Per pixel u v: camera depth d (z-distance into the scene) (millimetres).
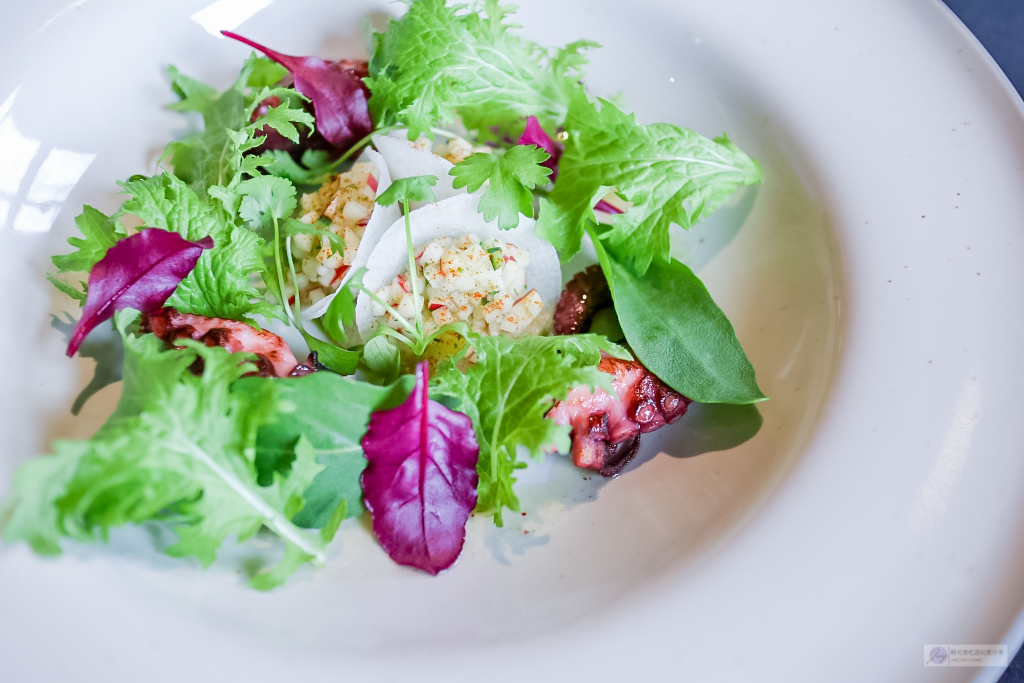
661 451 240
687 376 240
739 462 231
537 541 227
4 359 226
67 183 247
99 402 227
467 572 221
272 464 216
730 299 254
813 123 253
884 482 215
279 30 271
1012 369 221
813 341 238
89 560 204
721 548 215
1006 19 278
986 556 207
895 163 245
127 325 231
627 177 248
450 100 257
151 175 257
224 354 208
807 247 247
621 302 247
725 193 250
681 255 260
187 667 200
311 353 237
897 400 222
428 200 238
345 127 263
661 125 251
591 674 203
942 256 234
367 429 219
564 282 258
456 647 208
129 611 202
